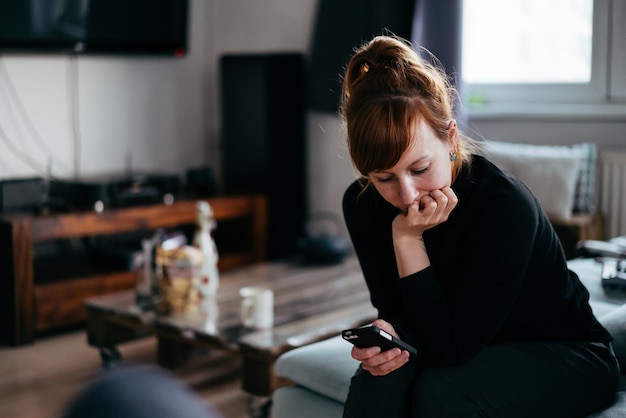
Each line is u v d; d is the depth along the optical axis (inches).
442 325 52.4
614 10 137.2
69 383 107.7
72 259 150.5
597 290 82.7
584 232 123.6
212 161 184.5
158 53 164.6
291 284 112.1
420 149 50.1
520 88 149.0
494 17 151.6
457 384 51.3
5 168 148.4
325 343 73.3
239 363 114.1
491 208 52.5
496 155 134.0
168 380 15.8
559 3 144.7
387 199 53.1
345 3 155.6
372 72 51.8
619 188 132.9
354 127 50.6
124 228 139.6
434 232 54.7
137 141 169.2
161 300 98.3
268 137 162.4
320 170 170.1
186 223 158.4
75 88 157.5
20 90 149.4
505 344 55.5
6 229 124.8
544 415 52.3
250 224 161.6
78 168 159.2
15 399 101.9
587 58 143.5
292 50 171.2
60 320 129.8
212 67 183.5
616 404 56.2
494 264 51.9
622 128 135.4
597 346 55.9
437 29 142.2
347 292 106.9
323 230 170.9
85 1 150.8
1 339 128.1
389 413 51.8
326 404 67.4
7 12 140.9
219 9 181.5
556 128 141.9
